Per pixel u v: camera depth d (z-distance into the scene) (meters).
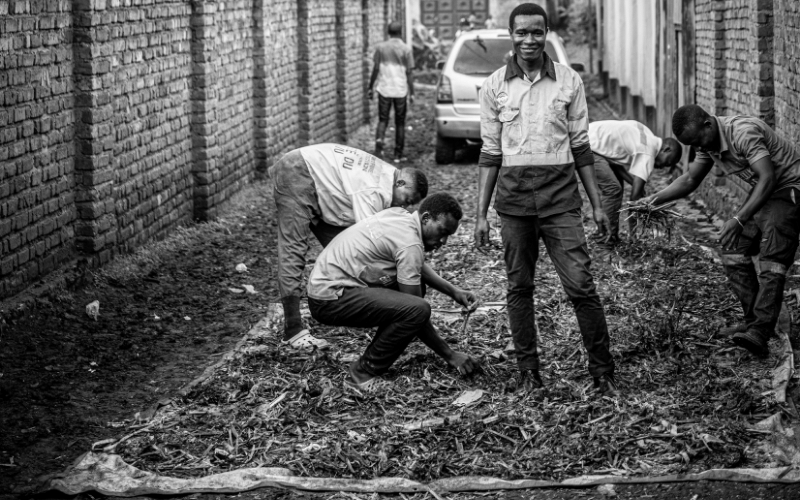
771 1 9.69
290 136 14.73
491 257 9.28
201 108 10.79
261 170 13.30
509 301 5.97
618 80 20.97
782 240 6.32
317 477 4.96
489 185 5.91
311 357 6.52
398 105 16.19
